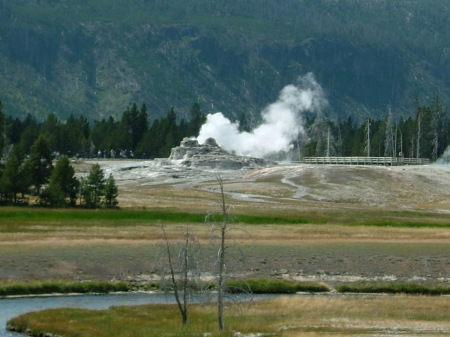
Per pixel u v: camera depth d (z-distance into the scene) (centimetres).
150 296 17050
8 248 19600
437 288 18675
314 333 13412
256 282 18200
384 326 14212
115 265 18800
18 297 16700
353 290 18425
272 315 15025
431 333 13688
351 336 13325
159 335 13238
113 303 16225
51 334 13475
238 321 14362
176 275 17725
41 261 18662
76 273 18300
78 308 15350
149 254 19538
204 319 14562
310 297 17038
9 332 13688
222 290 13500
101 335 13262
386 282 19100
